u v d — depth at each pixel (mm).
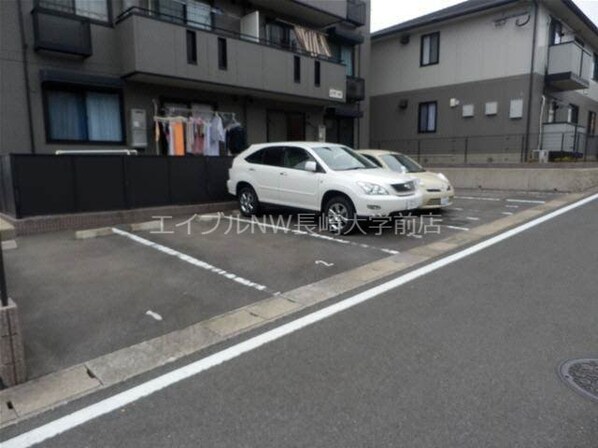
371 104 21234
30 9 9320
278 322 3975
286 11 14094
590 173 11891
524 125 16297
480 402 2703
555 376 2977
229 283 5039
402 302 4371
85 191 8070
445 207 9875
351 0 16109
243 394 2859
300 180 7938
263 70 12406
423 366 3141
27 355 3453
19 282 5098
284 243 6867
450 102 18156
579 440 2355
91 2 10164
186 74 10719
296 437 2441
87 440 2461
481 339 3537
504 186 12984
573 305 4188
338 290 4766
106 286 4957
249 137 13695
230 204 9930
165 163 9055
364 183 7105
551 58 16422
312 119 15688
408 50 19578
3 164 7848
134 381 3062
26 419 2660
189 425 2564
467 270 5340
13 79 9227
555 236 6824
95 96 10453
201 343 3602
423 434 2436
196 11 12047
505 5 16062
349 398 2781
